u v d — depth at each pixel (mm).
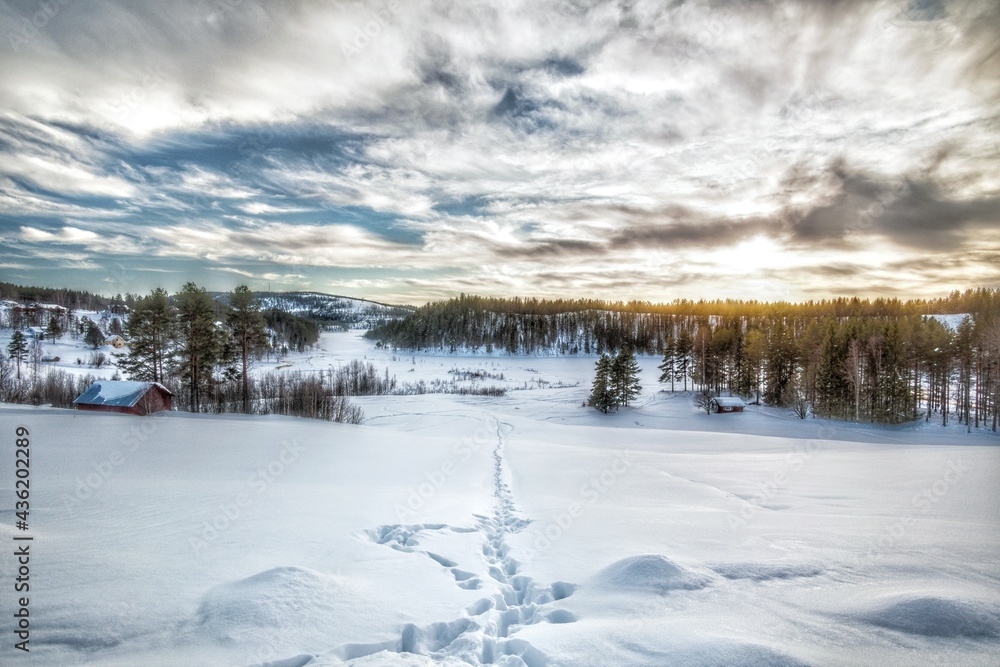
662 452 29516
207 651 4223
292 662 4219
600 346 144125
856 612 4789
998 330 46906
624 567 6363
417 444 28297
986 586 5469
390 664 4203
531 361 131125
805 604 5145
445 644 4895
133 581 5660
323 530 8602
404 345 157625
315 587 5492
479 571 7258
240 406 43469
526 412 60719
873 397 53469
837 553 6957
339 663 4203
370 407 58594
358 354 141875
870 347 53750
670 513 10750
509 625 5570
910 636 4266
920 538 7645
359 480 15281
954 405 56281
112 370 75000
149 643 4320
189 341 42812
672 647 4227
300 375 75312
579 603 5707
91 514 9117
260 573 5719
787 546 7492
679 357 76438
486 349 148500
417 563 7230
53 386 46062
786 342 63406
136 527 8266
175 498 10930
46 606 4875
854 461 20562
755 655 3945
